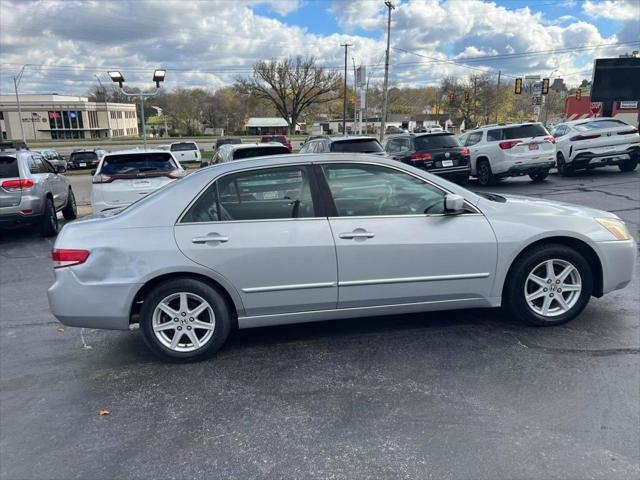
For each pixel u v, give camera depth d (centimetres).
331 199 384
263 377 354
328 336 418
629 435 274
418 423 292
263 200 380
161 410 317
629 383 326
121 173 870
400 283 387
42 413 319
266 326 411
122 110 10625
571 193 1161
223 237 367
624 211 912
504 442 272
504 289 412
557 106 6869
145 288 373
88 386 352
